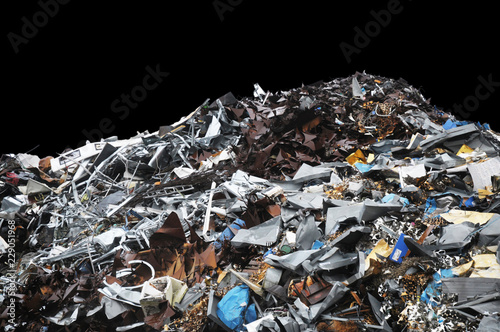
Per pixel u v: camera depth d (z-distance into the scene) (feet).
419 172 33.30
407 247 27.35
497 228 27.76
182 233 32.12
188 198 38.04
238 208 33.86
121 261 32.12
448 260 26.96
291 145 42.09
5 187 43.09
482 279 25.38
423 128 41.70
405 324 25.63
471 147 37.78
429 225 28.86
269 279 27.76
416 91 48.73
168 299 28.78
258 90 50.01
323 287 26.84
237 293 28.27
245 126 44.37
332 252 27.61
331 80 51.60
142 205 38.91
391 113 43.29
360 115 43.80
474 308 24.68
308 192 34.58
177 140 45.32
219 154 43.21
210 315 27.50
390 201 31.01
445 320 24.97
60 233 38.22
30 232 39.04
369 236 28.86
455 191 32.07
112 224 37.68
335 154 40.91
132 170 44.27
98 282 31.50
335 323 26.00
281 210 32.01
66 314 30.83
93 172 44.39
